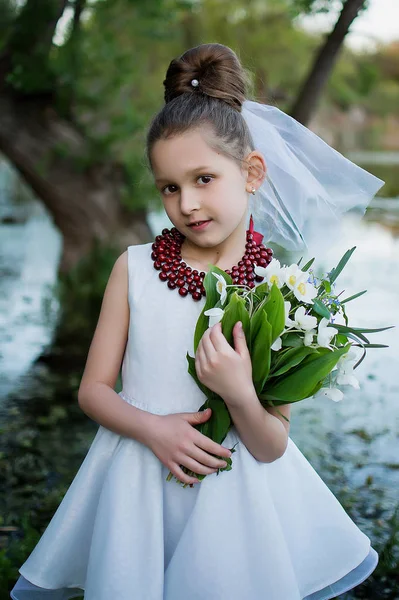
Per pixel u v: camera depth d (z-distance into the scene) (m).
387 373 5.12
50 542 1.81
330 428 4.14
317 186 2.05
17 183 18.12
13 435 3.98
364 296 7.18
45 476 3.49
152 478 1.75
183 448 1.67
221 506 1.69
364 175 2.07
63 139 7.56
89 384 1.83
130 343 1.86
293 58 11.12
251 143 1.85
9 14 7.39
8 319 6.42
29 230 12.73
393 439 3.97
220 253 1.87
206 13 10.70
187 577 1.67
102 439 1.86
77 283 7.24
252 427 1.66
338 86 8.84
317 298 1.66
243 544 1.69
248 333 1.64
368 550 1.87
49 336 5.95
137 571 1.69
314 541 1.83
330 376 1.68
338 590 1.89
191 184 1.73
